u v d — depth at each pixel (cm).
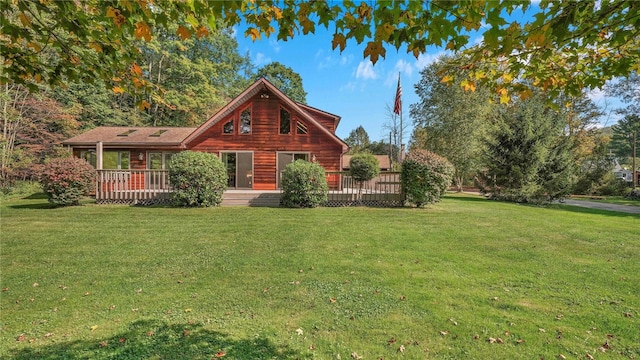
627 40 228
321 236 736
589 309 377
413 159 1231
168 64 2911
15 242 670
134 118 2628
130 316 355
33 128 1819
